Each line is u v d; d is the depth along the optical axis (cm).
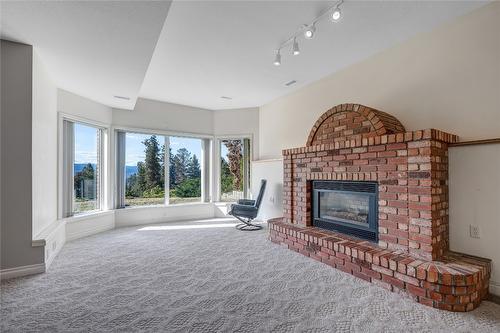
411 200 239
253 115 588
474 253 232
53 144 354
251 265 287
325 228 342
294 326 175
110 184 487
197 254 325
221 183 617
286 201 394
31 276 256
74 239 398
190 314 189
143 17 212
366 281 245
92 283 240
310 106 438
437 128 264
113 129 493
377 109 324
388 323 178
